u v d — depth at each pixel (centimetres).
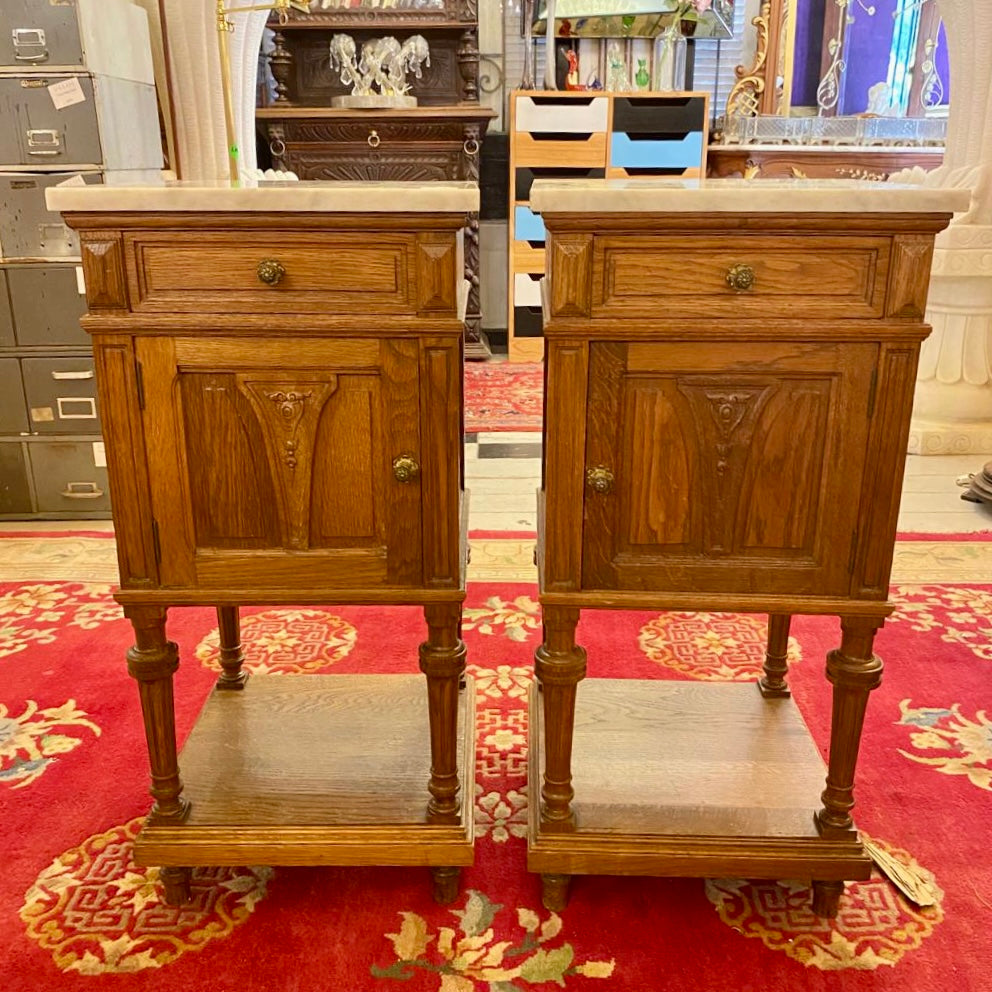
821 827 154
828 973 143
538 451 405
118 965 144
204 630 253
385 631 253
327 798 162
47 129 302
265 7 186
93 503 340
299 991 139
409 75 546
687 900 158
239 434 138
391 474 139
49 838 172
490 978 142
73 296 316
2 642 246
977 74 373
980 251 378
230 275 131
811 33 556
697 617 261
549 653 147
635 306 130
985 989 140
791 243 127
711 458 137
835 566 140
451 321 131
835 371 132
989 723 209
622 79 572
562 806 154
